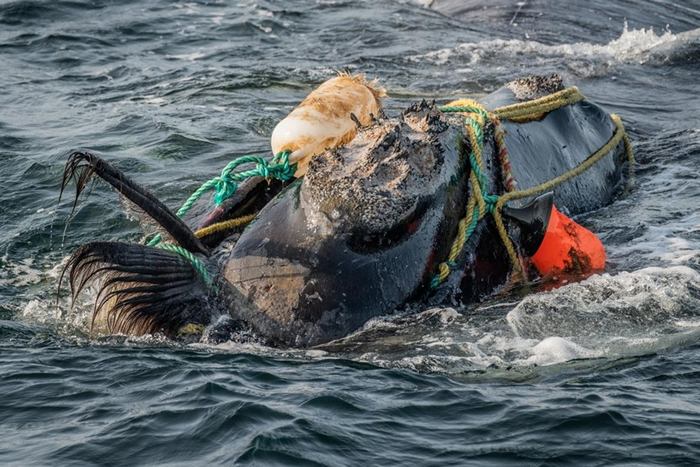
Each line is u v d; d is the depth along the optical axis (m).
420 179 26.36
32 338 26.17
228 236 29.36
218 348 24.92
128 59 62.31
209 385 22.34
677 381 22.53
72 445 20.09
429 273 26.58
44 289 30.27
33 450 19.98
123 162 42.16
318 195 25.72
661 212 34.72
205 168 41.59
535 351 24.22
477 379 22.91
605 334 25.05
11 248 33.62
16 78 57.47
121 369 23.61
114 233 34.84
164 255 25.83
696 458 19.14
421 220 26.47
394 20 73.25
